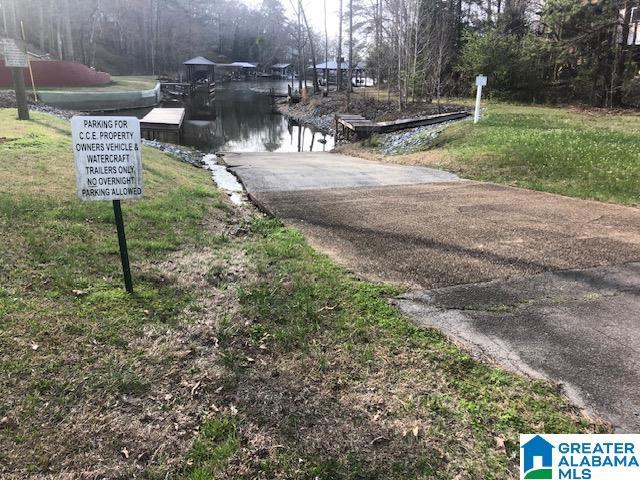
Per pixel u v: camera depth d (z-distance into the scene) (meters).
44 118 13.81
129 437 2.53
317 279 4.55
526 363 3.28
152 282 4.25
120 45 66.56
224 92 57.34
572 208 7.71
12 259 4.26
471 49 27.16
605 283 4.64
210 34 90.25
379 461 2.45
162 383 2.96
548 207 7.76
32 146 8.93
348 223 6.77
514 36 27.14
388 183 10.09
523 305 4.14
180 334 3.49
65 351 3.15
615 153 10.80
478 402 2.88
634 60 23.62
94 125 3.62
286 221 6.90
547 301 4.23
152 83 44.66
